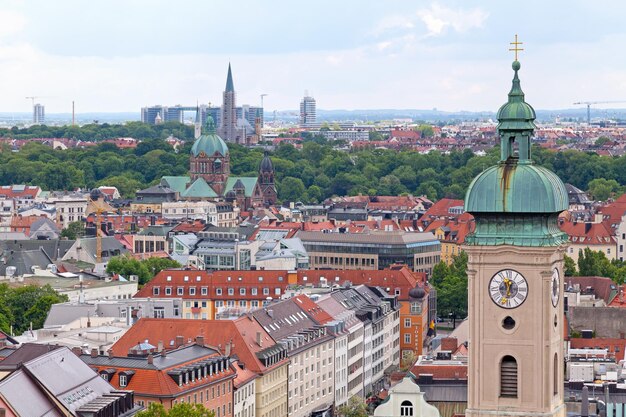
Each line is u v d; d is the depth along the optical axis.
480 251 195.88
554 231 197.75
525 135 198.00
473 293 196.62
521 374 196.00
